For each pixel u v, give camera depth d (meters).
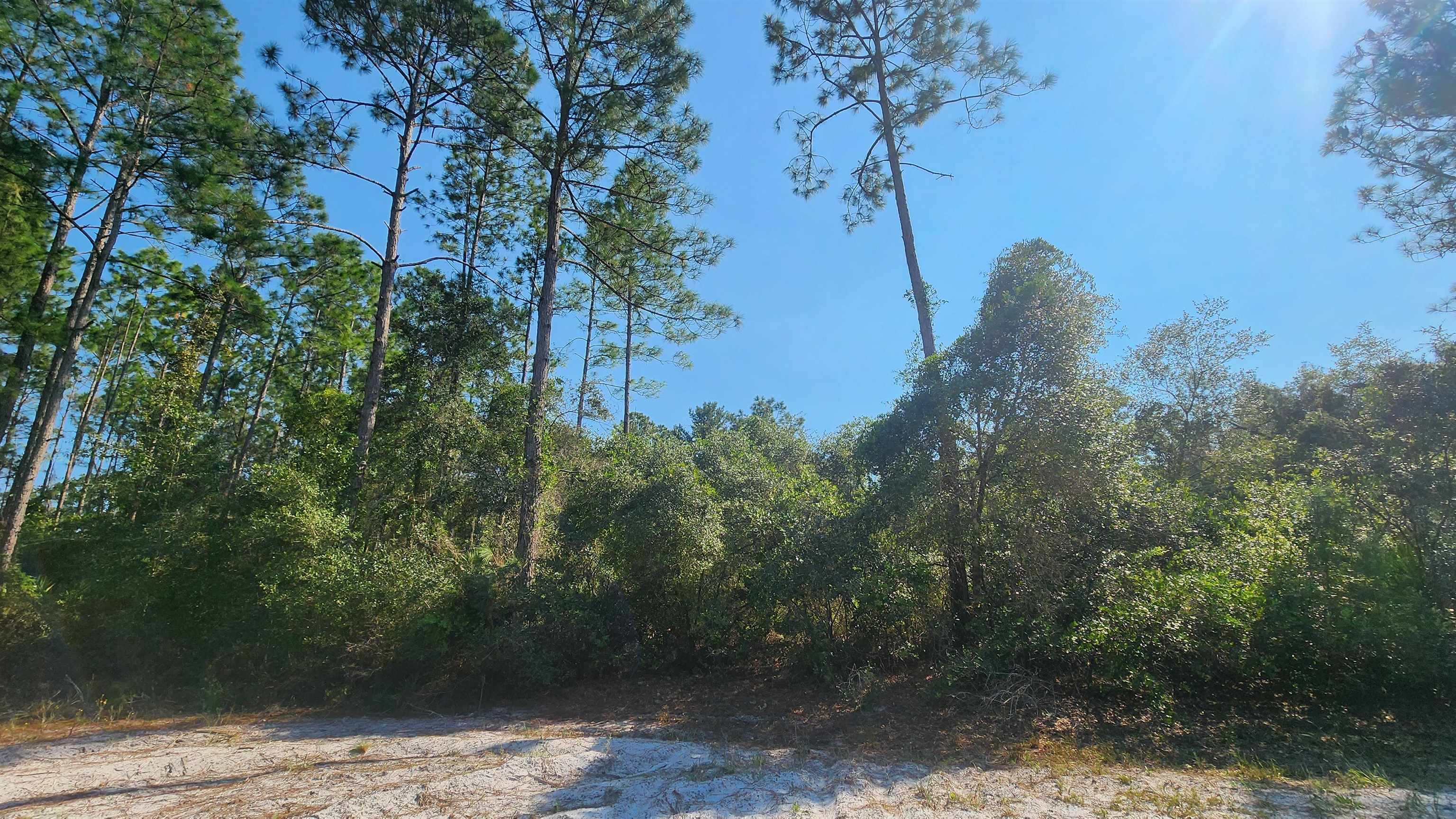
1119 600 7.90
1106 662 7.67
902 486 9.43
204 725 8.05
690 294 16.48
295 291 21.75
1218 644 7.62
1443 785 5.38
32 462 12.78
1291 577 8.09
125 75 14.06
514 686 9.54
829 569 9.24
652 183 15.34
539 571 11.06
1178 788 5.43
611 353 23.95
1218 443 14.84
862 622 9.61
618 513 10.90
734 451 13.73
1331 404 12.31
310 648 9.55
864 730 7.47
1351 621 7.49
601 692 9.57
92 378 25.72
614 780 5.76
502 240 21.67
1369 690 7.61
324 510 11.05
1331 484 9.12
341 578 9.70
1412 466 8.42
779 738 7.32
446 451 15.34
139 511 12.02
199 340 25.38
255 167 14.15
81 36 14.16
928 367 9.77
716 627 10.34
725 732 7.57
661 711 8.62
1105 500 8.61
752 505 11.08
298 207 17.27
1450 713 7.23
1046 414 8.71
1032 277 9.42
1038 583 8.30
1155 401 15.84
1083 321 8.98
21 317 13.84
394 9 13.93
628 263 16.25
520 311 20.52
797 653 10.02
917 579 9.28
